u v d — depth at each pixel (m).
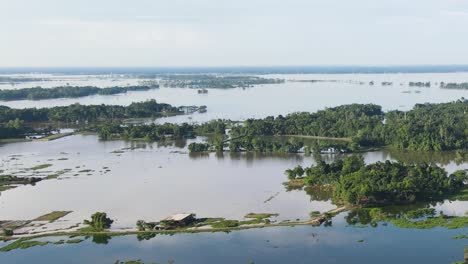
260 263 166.62
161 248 180.62
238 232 193.12
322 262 165.75
